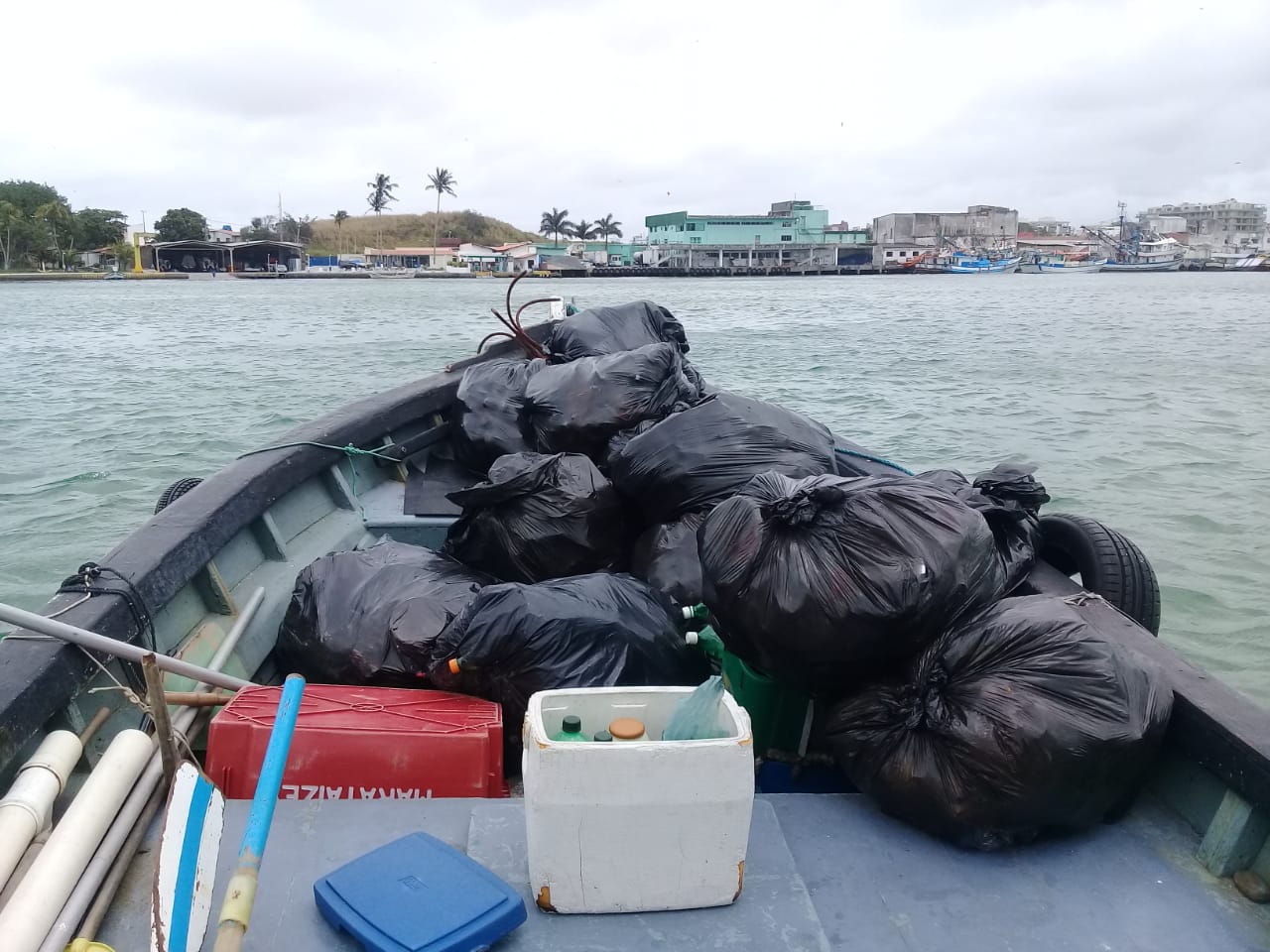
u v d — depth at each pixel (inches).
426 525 186.7
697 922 79.3
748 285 3088.1
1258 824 85.6
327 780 97.0
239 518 142.9
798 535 102.4
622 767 75.1
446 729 100.9
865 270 4576.8
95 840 77.3
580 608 114.4
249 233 5054.1
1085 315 1355.8
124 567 111.6
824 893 84.2
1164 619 233.9
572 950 75.5
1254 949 78.7
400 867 79.7
